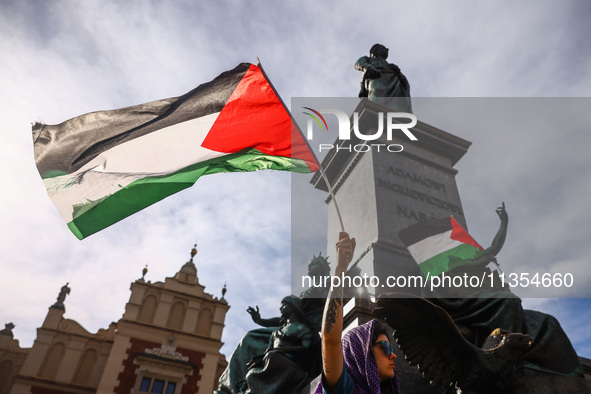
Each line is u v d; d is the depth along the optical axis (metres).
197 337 22.45
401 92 8.76
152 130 3.63
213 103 3.80
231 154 3.73
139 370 20.47
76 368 22.05
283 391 4.59
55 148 3.43
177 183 3.56
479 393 3.25
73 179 3.38
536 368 3.81
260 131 3.71
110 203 3.39
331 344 1.67
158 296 23.66
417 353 3.35
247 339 5.98
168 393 20.34
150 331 22.00
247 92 3.84
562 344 4.04
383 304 3.40
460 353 3.32
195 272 25.19
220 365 22.94
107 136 3.55
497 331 3.61
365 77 8.98
